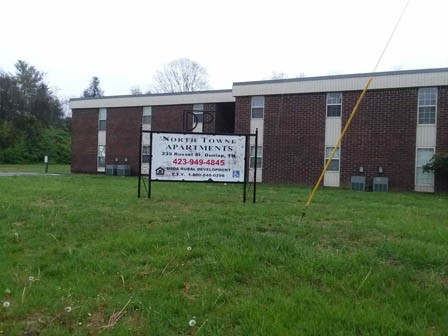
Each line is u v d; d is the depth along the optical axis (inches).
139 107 1336.1
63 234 295.4
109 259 236.5
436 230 317.7
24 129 2699.3
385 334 153.0
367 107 928.9
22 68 3068.4
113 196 521.0
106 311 174.1
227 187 733.9
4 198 485.7
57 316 169.9
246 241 259.6
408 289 190.5
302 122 1003.3
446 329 157.6
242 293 191.3
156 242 264.8
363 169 930.1
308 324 157.8
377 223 341.7
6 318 168.4
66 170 1608.0
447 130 857.5
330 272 211.5
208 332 156.3
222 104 1232.2
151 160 483.2
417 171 882.8
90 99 1427.2
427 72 871.1
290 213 390.9
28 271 221.8
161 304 177.3
